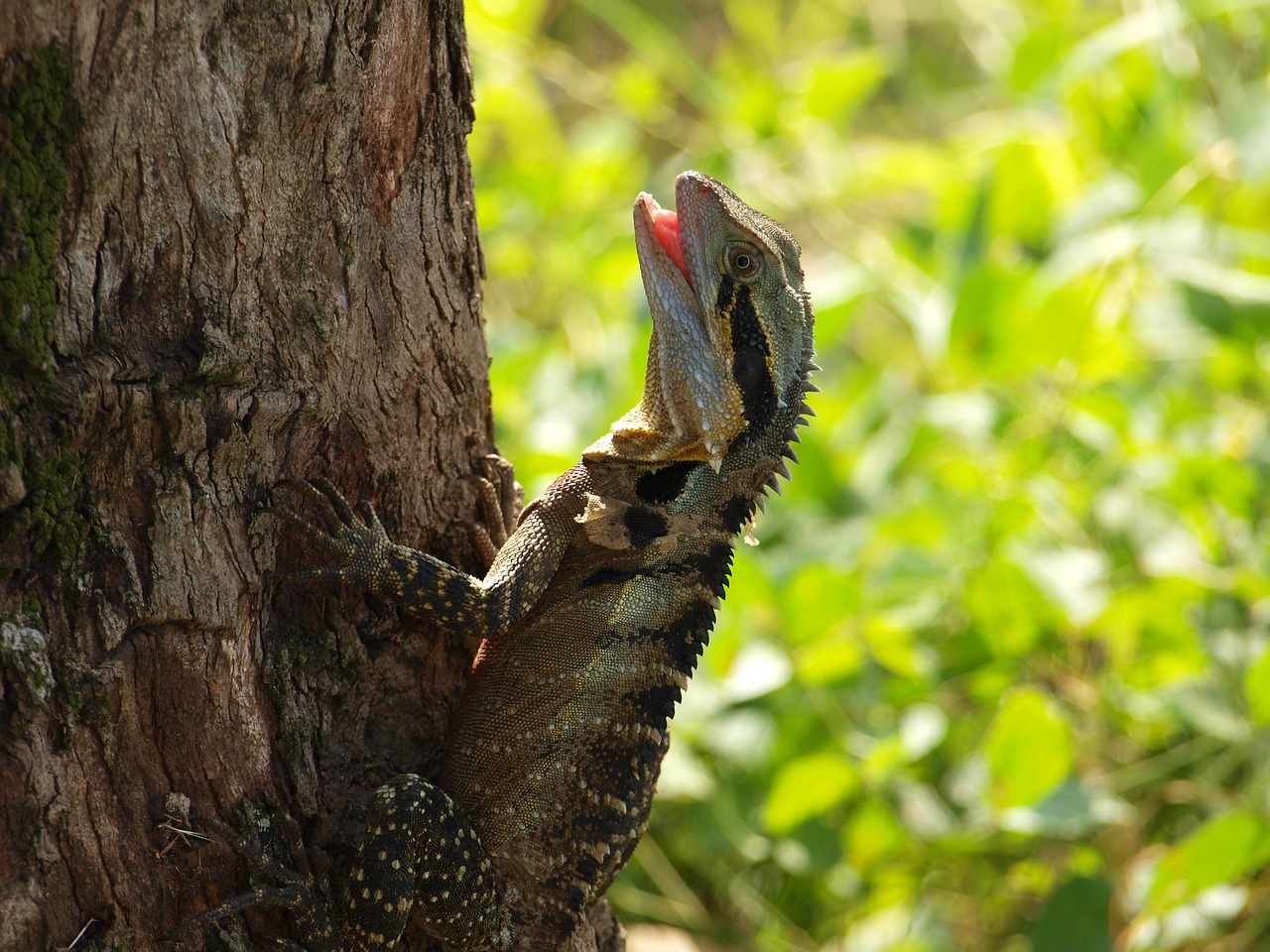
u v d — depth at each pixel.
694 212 6.95
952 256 12.73
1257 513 11.93
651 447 6.88
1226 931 10.91
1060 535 12.51
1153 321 13.16
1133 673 11.30
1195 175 11.81
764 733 11.34
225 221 5.19
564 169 15.02
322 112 5.43
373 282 5.97
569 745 6.63
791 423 7.26
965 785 11.38
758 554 11.95
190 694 5.36
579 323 14.80
